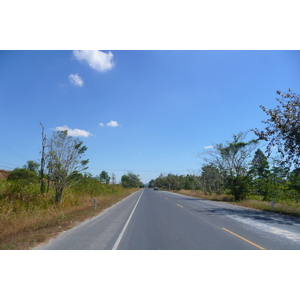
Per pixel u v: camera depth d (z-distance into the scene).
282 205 21.81
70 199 19.00
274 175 26.86
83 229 10.12
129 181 105.69
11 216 11.55
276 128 16.84
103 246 7.48
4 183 15.80
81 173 19.30
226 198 31.75
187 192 60.38
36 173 34.59
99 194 29.95
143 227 10.61
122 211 16.89
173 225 11.12
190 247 7.38
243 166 29.80
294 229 10.38
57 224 11.11
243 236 8.88
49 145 17.62
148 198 32.66
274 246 7.51
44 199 16.47
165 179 101.94
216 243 7.86
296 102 15.92
